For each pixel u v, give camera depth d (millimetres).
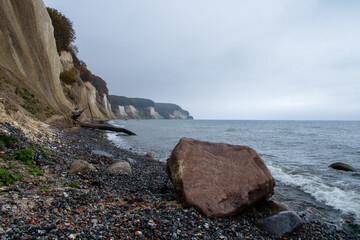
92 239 3500
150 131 47000
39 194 4793
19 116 10586
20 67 19203
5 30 18359
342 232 5836
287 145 25109
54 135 12898
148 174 9836
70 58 56875
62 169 7223
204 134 40781
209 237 4449
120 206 5238
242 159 6609
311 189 9281
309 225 6027
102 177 7562
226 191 5863
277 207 6363
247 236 4867
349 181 10547
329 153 19312
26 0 22844
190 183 5855
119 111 184000
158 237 4062
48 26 27609
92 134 25750
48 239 3219
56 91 29125
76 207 4621
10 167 5711
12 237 3049
